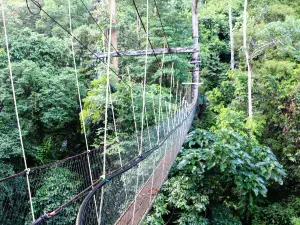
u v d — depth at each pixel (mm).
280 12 12109
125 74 7598
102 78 6371
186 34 9672
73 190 3914
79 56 9328
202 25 14664
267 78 9367
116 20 8031
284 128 8320
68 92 7633
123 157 3996
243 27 11734
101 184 1586
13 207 3822
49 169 4074
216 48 14500
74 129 7906
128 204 2568
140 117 6012
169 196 5461
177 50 6555
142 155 2732
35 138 7203
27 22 11070
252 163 5008
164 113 6320
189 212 5273
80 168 4059
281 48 9844
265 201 7379
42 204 3877
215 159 4652
